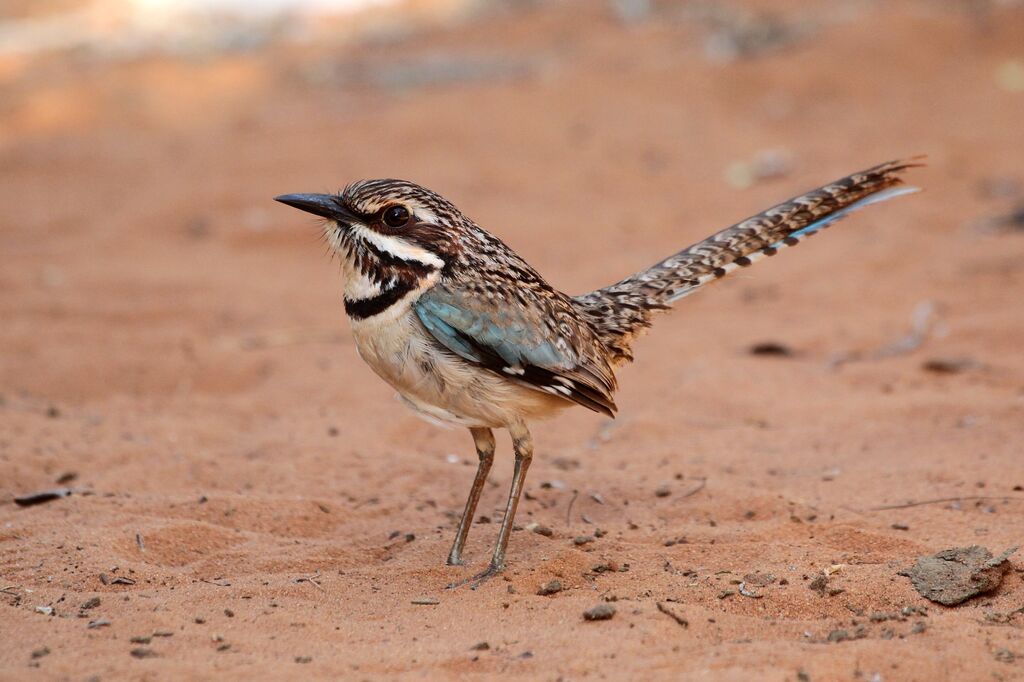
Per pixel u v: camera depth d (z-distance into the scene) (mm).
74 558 8766
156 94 31109
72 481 10844
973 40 29594
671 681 6676
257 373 14633
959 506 9555
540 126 25750
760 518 9625
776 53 29297
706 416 12734
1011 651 7090
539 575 8422
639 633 7348
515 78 29484
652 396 13445
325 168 23797
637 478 10758
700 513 9750
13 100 30734
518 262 8555
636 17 33688
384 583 8445
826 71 28109
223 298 17641
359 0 40594
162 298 17547
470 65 31016
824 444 11570
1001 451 10820
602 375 8656
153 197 22750
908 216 20641
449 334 8055
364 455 11539
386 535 9484
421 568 8656
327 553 9109
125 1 42344
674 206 21922
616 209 21812
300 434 12297
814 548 8859
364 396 13562
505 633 7473
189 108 29906
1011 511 9406
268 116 28391
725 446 11688
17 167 25453
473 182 23000
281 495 10547
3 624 7508
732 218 21125
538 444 12109
